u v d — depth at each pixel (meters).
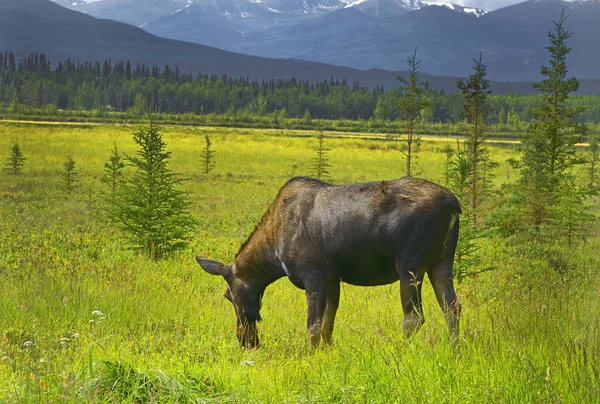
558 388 11.05
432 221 15.30
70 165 70.19
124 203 32.66
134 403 11.30
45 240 34.88
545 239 40.06
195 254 33.66
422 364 12.51
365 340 15.18
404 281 15.40
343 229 16.02
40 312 20.36
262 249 17.75
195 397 11.52
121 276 26.61
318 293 16.55
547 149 44.00
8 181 76.50
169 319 20.95
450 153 39.44
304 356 15.88
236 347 17.59
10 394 11.09
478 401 10.84
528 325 14.97
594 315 16.73
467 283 26.61
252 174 97.94
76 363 14.02
